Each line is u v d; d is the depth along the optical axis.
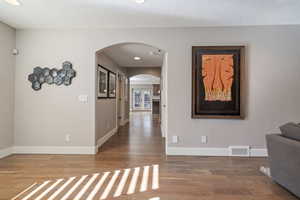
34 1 2.58
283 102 3.43
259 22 3.32
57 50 3.61
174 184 2.41
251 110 3.47
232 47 3.45
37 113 3.62
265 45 3.45
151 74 8.01
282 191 2.23
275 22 3.33
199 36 3.52
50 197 2.09
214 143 3.52
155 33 3.56
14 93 3.61
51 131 3.62
